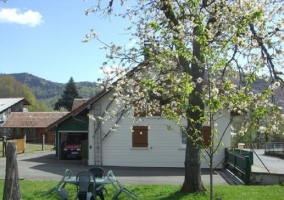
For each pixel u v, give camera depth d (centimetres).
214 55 743
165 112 841
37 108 10425
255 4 1016
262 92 783
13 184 859
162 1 1194
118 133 2552
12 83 10619
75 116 2691
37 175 1992
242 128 802
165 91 1038
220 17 986
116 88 1420
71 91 8512
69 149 2995
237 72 880
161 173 2162
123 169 2362
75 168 2361
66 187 1441
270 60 1010
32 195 1295
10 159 861
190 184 1305
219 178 1962
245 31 823
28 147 4619
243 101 739
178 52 804
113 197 1195
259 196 1274
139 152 2538
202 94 779
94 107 2527
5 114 7112
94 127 2544
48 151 3959
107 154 2548
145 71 1373
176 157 2511
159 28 832
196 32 816
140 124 2533
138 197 1245
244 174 1798
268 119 828
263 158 3809
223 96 739
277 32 1012
